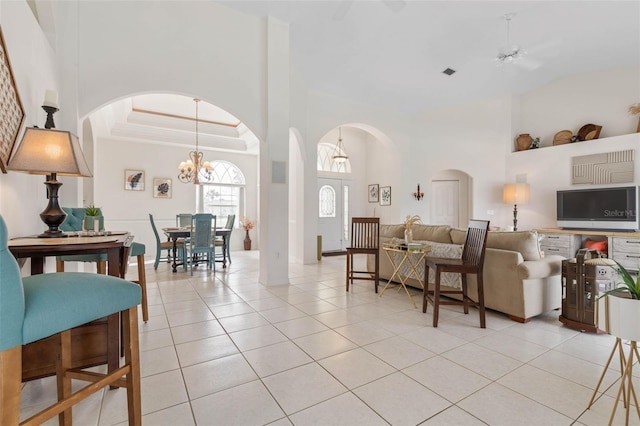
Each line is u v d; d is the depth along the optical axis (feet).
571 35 14.44
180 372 6.38
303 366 6.65
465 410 5.19
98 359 5.96
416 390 5.77
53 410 3.36
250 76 13.50
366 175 28.66
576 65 17.39
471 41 15.02
